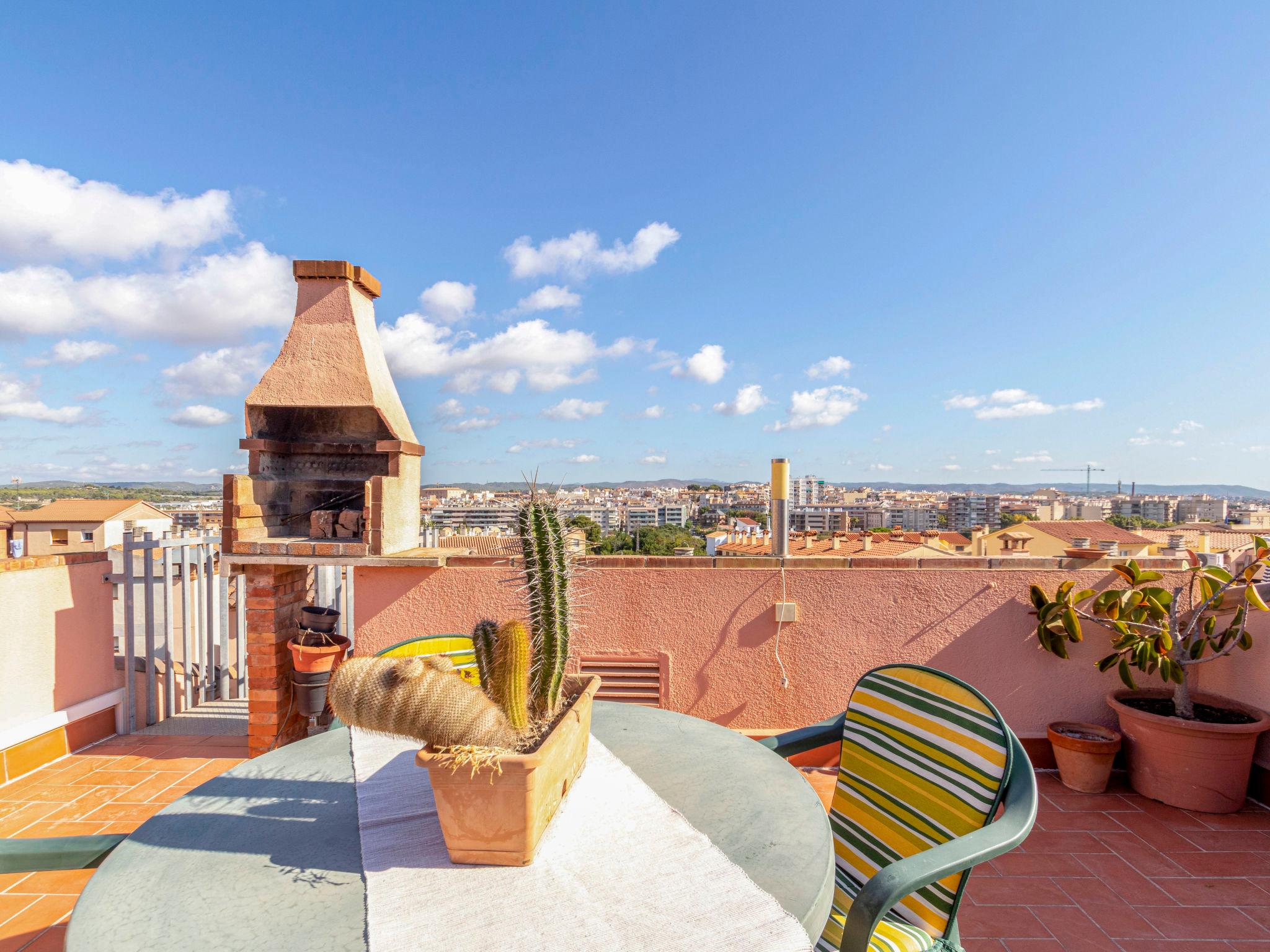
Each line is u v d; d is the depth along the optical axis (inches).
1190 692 141.3
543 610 50.3
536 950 37.6
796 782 62.1
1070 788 135.3
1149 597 131.7
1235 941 90.7
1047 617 135.5
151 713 173.0
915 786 68.1
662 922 40.0
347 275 154.2
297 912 41.6
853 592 141.1
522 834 45.2
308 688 141.8
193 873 46.0
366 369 151.9
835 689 140.7
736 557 140.9
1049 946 89.7
